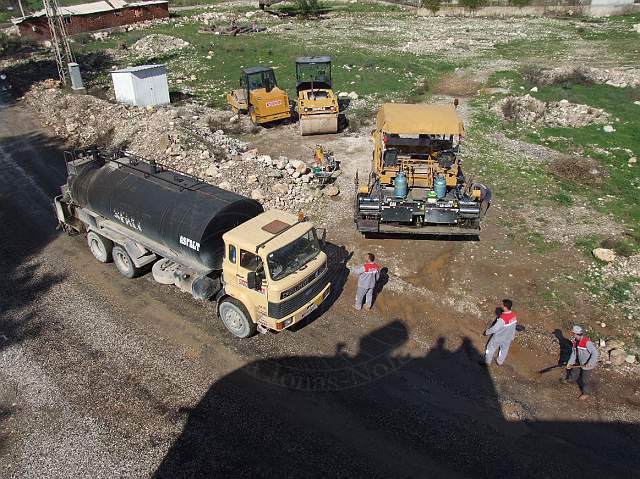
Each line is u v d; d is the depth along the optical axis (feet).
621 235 47.47
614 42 125.90
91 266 45.83
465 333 36.78
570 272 42.60
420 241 47.83
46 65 127.13
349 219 51.80
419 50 125.49
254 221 35.68
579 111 77.77
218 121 80.18
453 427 29.35
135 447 28.45
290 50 126.31
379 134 50.29
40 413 30.81
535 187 57.36
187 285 39.06
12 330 37.76
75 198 45.09
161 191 39.42
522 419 29.91
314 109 72.08
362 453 27.76
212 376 33.14
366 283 37.17
